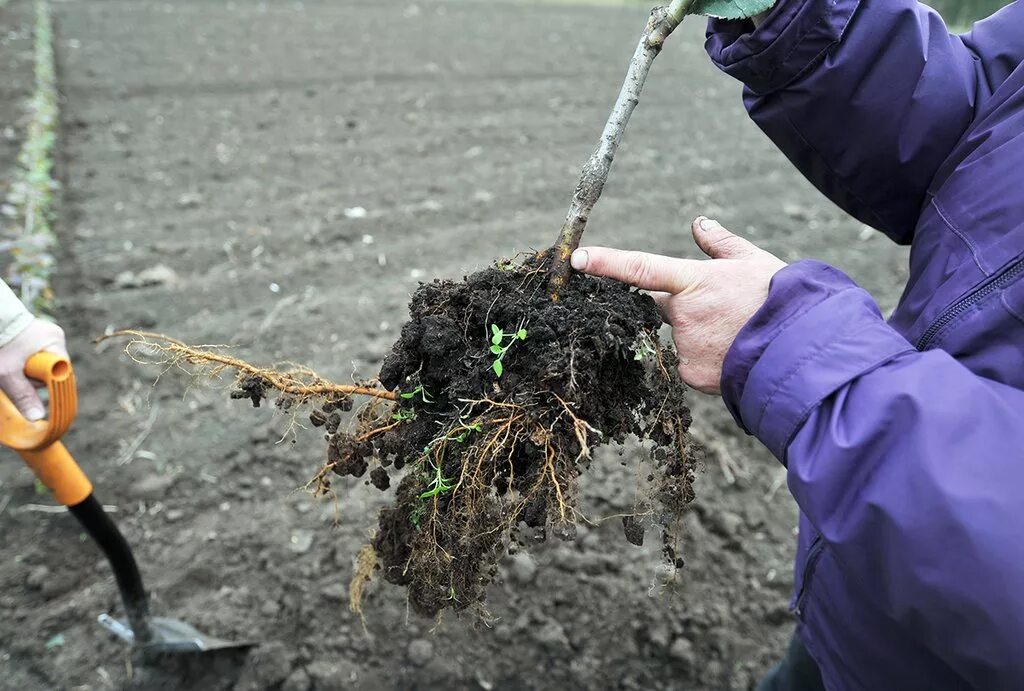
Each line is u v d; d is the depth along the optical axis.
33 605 1.90
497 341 1.12
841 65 1.15
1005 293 0.96
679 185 4.16
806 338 0.96
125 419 2.39
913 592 0.84
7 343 1.41
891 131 1.18
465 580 1.17
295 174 3.93
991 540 0.79
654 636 1.92
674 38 7.20
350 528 2.12
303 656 1.84
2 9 5.79
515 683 1.83
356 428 1.35
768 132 1.33
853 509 0.88
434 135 4.53
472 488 1.10
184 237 3.30
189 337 2.72
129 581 1.72
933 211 1.12
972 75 1.17
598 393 1.12
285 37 6.05
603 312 1.12
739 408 1.05
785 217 3.89
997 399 0.85
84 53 5.16
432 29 6.75
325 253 3.29
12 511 2.10
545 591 1.99
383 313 2.93
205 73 5.08
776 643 1.94
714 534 2.19
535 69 5.89
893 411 0.86
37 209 3.27
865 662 1.18
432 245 3.39
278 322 2.84
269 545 2.07
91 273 2.99
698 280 1.09
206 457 2.29
